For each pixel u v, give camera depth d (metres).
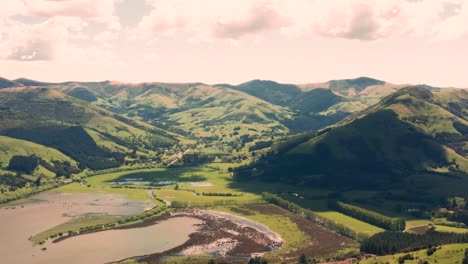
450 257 168.12
